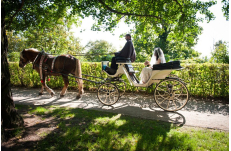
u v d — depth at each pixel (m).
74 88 7.63
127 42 4.79
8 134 2.71
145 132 2.99
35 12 6.41
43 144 2.52
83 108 4.54
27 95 6.29
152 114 4.07
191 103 5.09
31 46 11.53
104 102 4.90
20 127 3.04
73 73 5.66
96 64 7.16
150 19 6.15
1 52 2.62
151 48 17.61
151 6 5.59
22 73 8.13
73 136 2.75
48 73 5.60
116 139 2.71
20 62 5.90
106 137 2.73
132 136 2.85
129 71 4.52
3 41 2.65
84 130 3.06
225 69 5.31
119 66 4.69
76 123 3.40
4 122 2.84
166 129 3.17
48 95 6.29
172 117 3.87
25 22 6.55
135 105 4.93
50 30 11.18
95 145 2.51
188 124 3.43
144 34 7.43
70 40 13.19
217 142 2.61
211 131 3.07
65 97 5.96
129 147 2.46
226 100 5.35
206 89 5.61
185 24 6.02
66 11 6.84
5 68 2.74
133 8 6.46
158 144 2.57
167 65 3.81
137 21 7.00
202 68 5.59
